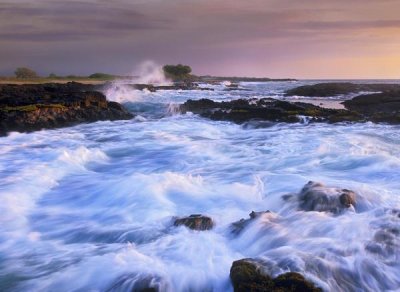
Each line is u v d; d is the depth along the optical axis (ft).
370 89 172.04
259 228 23.72
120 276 19.40
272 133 64.23
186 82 249.34
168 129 70.54
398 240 21.80
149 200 30.14
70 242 24.16
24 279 19.89
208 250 22.16
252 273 18.02
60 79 207.72
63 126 72.43
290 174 37.04
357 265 19.63
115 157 48.19
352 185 32.04
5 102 76.59
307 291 17.07
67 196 32.40
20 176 36.76
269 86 256.32
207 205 29.50
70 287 19.22
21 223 26.81
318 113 78.69
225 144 54.70
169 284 18.79
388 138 57.21
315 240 22.22
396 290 18.38
